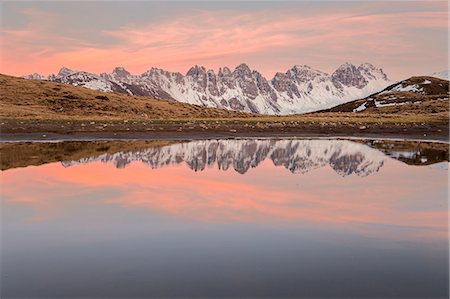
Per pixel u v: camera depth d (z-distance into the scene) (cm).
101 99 15388
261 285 1252
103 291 1220
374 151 5319
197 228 1872
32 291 1219
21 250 1567
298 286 1247
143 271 1359
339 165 4088
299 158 4644
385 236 1758
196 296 1187
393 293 1202
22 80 16150
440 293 1202
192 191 2773
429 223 1978
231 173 3600
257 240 1688
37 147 5450
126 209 2238
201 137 7412
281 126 9169
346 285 1253
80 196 2586
